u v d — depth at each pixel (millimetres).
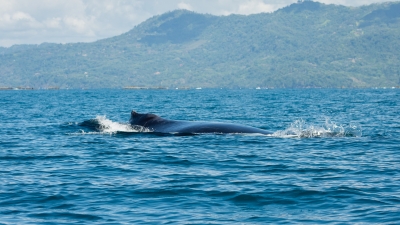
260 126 128875
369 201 49062
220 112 192875
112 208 48219
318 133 99375
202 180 59000
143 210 47531
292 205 48688
